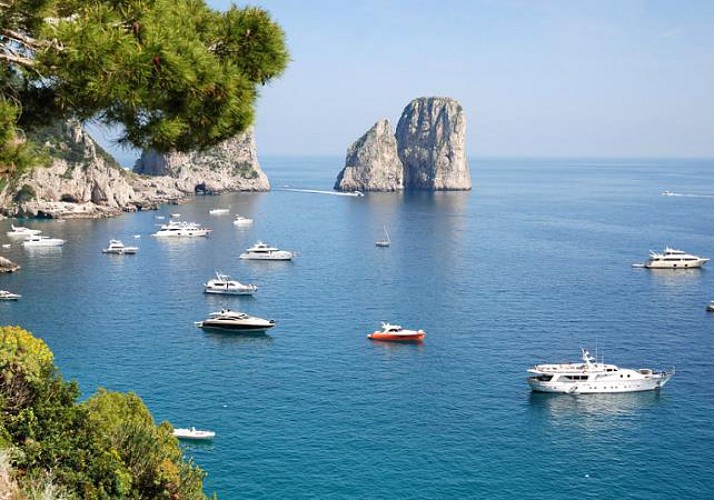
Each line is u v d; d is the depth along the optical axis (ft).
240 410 182.80
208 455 156.04
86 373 211.20
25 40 36.37
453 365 223.10
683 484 146.92
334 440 164.86
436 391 199.41
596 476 150.20
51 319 275.80
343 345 245.65
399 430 171.32
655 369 222.28
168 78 35.96
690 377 215.51
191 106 40.14
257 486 143.33
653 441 168.35
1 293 309.83
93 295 322.14
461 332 262.88
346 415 180.34
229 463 152.66
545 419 180.65
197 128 43.50
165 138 40.91
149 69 35.19
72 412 50.67
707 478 149.48
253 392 196.54
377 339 251.80
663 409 189.67
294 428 171.22
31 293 323.16
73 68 34.37
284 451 158.61
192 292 336.08
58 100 38.40
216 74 38.42
